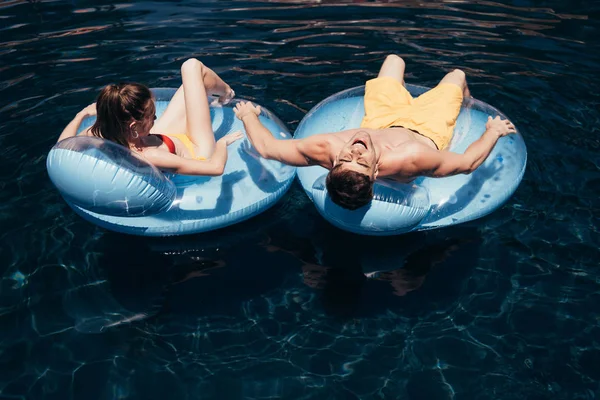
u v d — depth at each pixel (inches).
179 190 157.4
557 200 171.5
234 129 178.5
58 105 208.8
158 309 138.5
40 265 148.7
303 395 119.0
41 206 166.6
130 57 236.5
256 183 163.3
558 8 278.1
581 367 124.4
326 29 257.6
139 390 120.0
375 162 135.0
